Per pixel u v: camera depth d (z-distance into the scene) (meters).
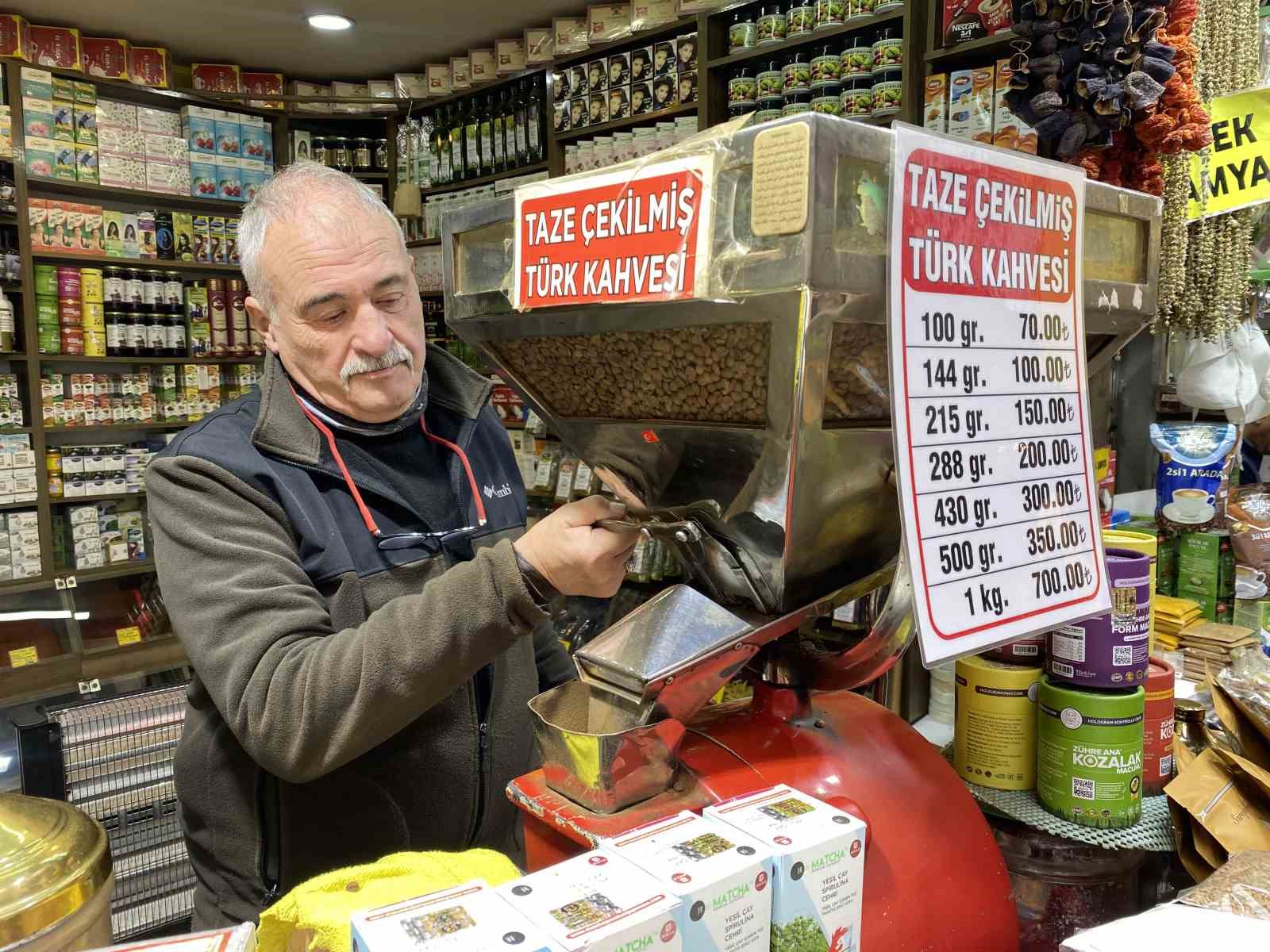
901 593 0.68
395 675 0.85
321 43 3.77
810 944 0.55
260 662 0.92
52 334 3.49
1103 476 1.49
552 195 0.63
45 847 0.57
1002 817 0.88
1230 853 0.75
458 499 1.33
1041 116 0.91
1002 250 0.64
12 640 3.29
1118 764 0.82
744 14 2.89
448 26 3.57
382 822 1.16
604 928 0.46
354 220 1.14
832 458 0.60
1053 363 0.70
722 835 0.56
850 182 0.52
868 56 2.54
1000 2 2.24
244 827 1.16
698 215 0.54
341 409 1.21
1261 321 2.01
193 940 0.50
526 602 0.84
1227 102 1.46
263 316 1.23
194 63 4.02
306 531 1.11
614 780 0.63
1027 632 0.66
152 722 2.06
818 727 0.75
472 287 0.73
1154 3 0.87
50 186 3.53
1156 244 0.83
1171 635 1.35
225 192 3.96
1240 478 2.15
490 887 0.51
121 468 3.70
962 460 0.61
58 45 3.46
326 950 0.53
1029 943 0.87
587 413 0.75
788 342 0.52
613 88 3.27
